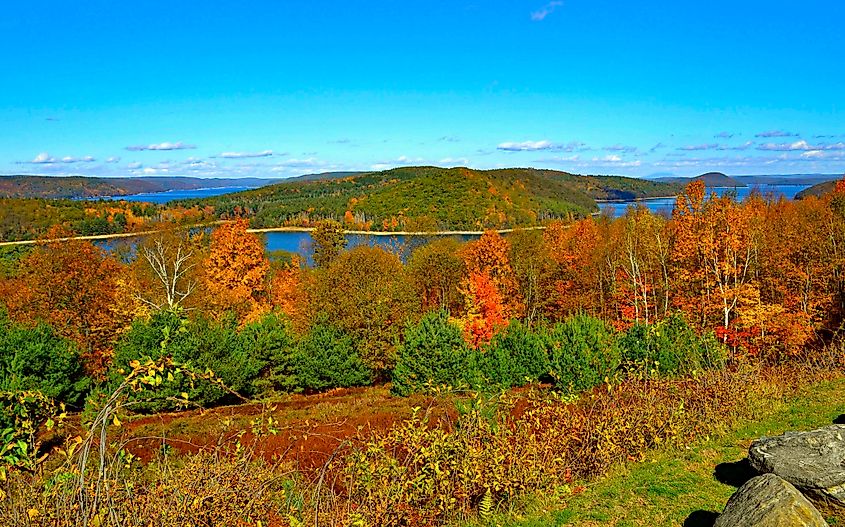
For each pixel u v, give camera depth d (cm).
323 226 5634
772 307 2578
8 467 580
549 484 1020
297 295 4056
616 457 1145
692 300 3061
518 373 2550
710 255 2908
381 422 1894
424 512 938
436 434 996
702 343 1962
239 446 750
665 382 1403
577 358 2175
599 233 4550
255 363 2742
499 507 979
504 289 4297
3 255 4425
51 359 2198
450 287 4366
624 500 960
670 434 1221
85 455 546
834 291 2975
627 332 2434
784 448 855
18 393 670
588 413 1251
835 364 1861
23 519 537
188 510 619
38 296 2855
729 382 1427
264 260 4531
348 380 2967
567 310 4319
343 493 955
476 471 949
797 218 3503
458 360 2511
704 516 879
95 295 2970
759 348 2580
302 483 951
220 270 4184
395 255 5022
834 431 870
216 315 3494
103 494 571
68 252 2942
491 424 1051
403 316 3244
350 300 3183
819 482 752
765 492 682
